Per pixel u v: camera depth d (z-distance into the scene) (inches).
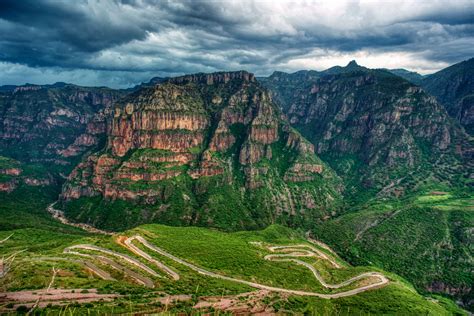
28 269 6919.3
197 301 6948.8
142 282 7603.4
